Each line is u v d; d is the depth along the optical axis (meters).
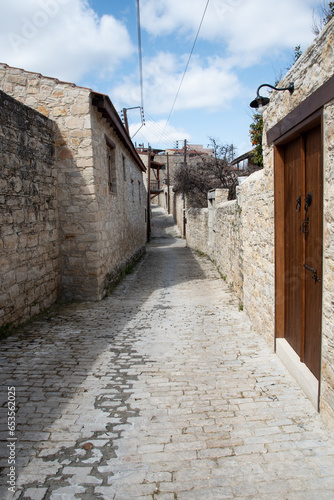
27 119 5.12
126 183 10.61
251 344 4.04
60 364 3.56
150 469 2.01
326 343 2.29
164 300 6.73
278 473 1.95
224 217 8.37
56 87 6.20
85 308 6.03
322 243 2.32
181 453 2.14
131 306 6.24
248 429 2.37
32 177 5.29
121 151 9.58
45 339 4.35
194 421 2.49
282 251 3.48
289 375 3.15
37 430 2.39
